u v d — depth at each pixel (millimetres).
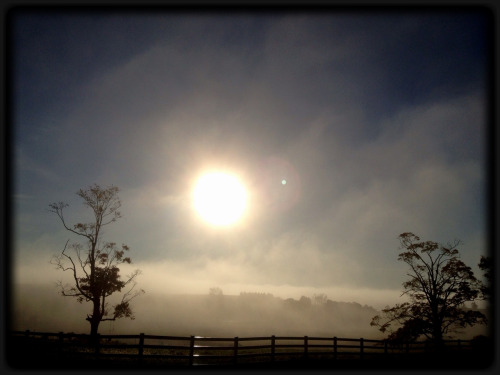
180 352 19281
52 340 16656
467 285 29469
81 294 29781
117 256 30984
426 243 31922
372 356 19984
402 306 32031
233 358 16172
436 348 23422
